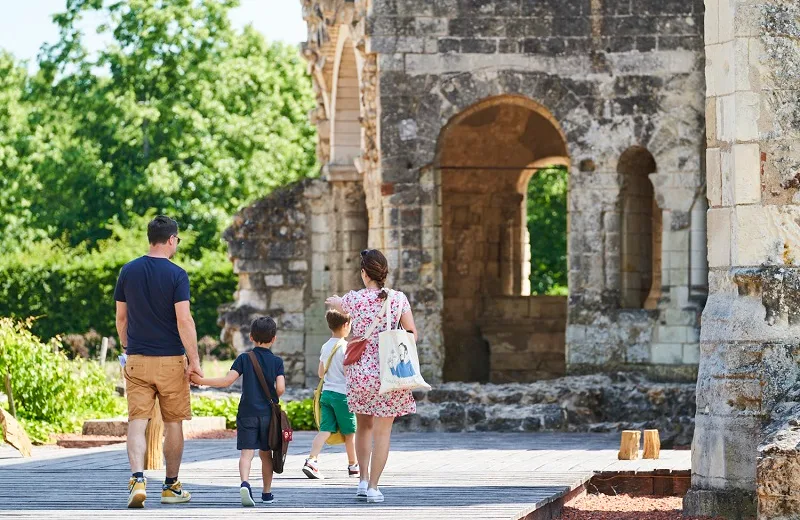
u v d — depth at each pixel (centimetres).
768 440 1424
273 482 1791
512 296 3925
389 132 3086
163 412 1527
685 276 3080
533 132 3981
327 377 1852
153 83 6425
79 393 2839
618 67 3086
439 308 3081
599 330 3103
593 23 3088
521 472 1900
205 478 1834
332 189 3709
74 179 6419
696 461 1591
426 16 3089
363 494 1578
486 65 3088
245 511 1470
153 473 1898
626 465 1994
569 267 3123
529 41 3088
